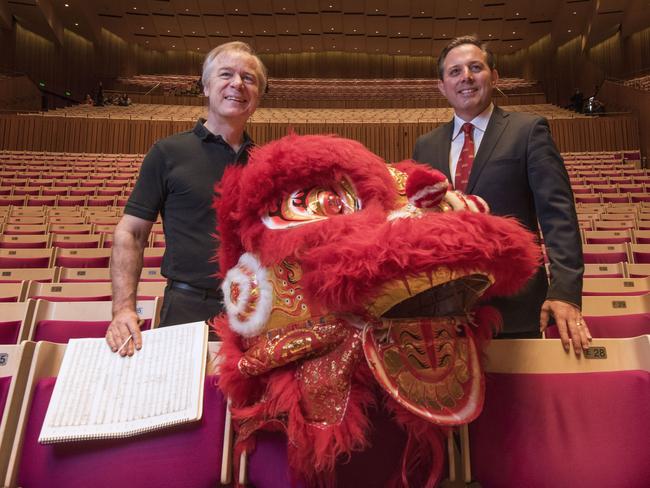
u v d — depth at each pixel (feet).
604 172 16.37
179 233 3.00
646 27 28.96
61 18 30.35
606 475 1.97
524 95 29.09
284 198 1.64
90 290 4.96
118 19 31.91
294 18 31.50
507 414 2.10
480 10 30.17
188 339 2.27
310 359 1.66
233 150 3.17
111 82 33.04
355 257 1.35
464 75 3.02
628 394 2.10
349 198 1.61
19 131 20.22
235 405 1.81
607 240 8.03
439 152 3.20
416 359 1.59
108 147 20.68
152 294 5.16
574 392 2.12
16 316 3.94
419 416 1.54
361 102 28.60
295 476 1.72
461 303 1.75
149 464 2.02
